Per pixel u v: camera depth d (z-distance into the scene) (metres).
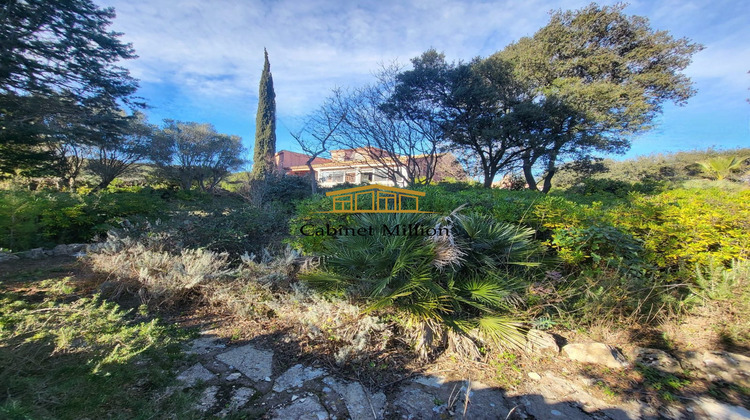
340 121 11.04
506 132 11.91
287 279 3.59
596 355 2.43
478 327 2.62
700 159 17.83
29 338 1.97
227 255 4.18
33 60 10.88
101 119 13.36
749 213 3.45
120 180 20.92
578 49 12.49
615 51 12.47
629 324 2.88
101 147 15.55
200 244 4.68
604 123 11.79
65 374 1.89
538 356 2.50
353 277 2.91
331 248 3.42
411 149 11.59
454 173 16.03
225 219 5.42
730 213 3.58
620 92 11.17
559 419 1.86
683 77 11.91
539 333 2.67
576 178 16.31
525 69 12.95
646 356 2.44
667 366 2.32
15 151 11.52
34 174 12.47
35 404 1.54
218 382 2.13
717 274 3.01
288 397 2.01
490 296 2.65
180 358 2.40
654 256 3.52
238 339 2.76
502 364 2.42
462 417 1.88
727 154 16.72
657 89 12.23
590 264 3.64
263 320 3.09
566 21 12.74
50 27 11.29
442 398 2.06
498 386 2.18
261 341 2.74
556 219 3.90
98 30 12.52
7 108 10.88
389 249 2.97
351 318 2.65
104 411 1.68
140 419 1.60
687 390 2.09
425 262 2.80
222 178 24.67
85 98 13.09
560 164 14.25
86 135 13.30
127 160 18.94
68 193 7.21
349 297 2.81
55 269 4.50
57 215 5.94
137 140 18.55
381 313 2.72
